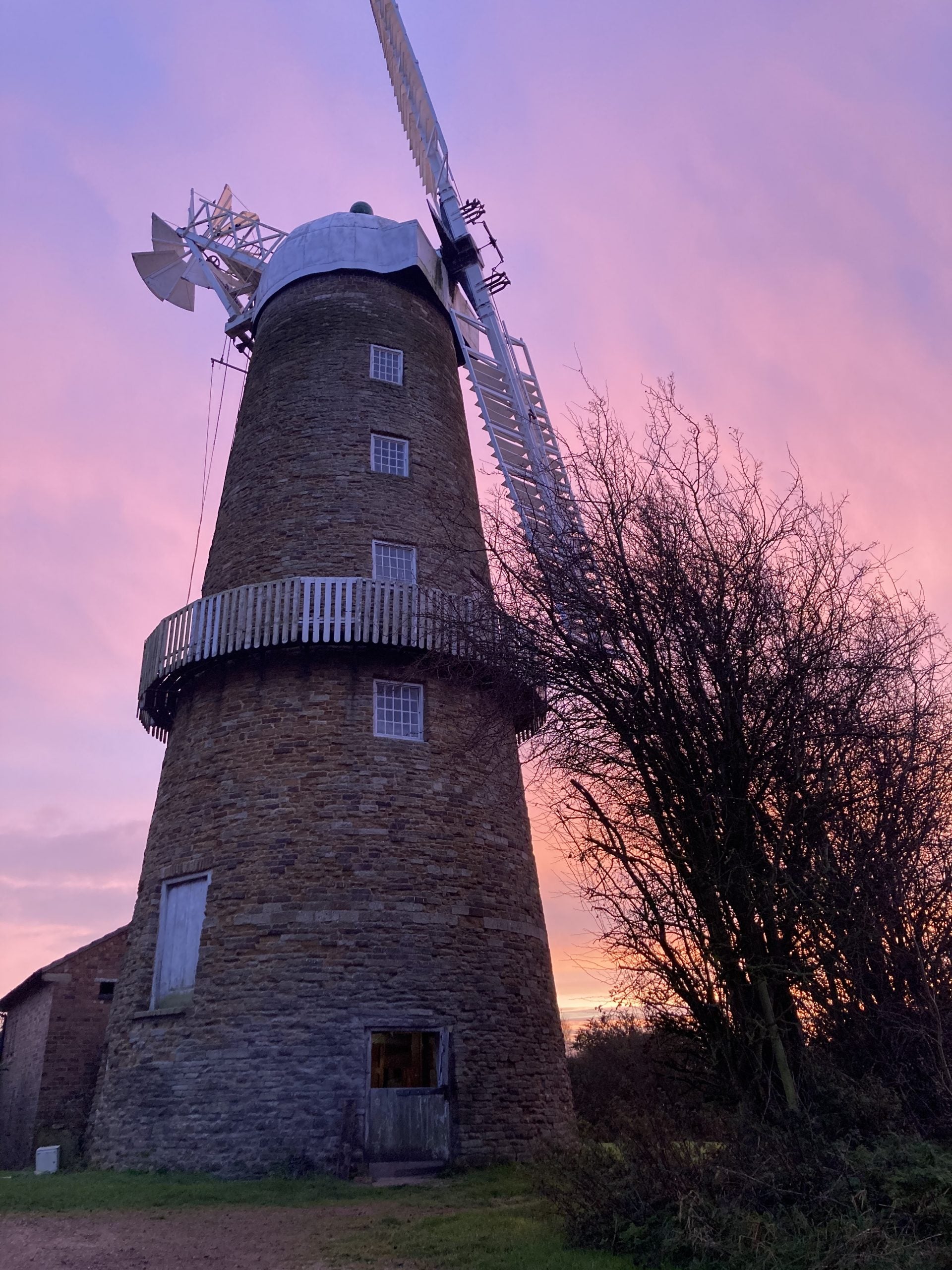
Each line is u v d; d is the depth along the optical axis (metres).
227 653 16.73
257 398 20.23
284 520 18.14
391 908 15.09
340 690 16.41
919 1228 6.45
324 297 20.84
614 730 9.37
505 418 20.95
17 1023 27.64
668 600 9.12
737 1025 8.59
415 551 18.27
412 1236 8.96
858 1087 8.11
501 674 10.38
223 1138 13.72
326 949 14.63
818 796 8.81
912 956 8.67
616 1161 8.32
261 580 17.73
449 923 15.44
